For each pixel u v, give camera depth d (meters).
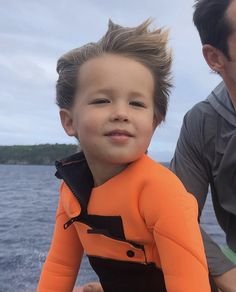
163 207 0.35
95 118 0.36
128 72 0.36
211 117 0.60
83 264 2.06
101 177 0.38
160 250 0.35
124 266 0.38
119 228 0.37
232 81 0.57
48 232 3.87
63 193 0.42
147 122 0.37
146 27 0.38
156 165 0.37
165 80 0.39
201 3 0.58
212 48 0.58
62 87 0.40
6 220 4.76
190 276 0.34
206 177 0.62
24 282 2.11
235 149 0.57
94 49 0.38
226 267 0.49
